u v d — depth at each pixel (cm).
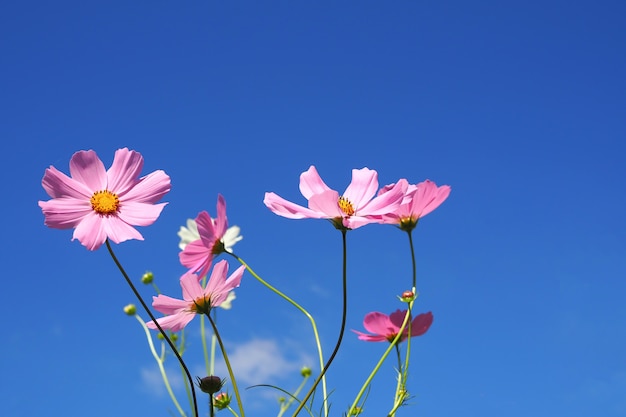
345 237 82
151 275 127
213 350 104
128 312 124
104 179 84
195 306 82
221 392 86
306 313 86
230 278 83
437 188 91
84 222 82
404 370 88
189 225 120
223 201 84
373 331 91
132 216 83
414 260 90
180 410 100
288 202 83
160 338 112
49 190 82
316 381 79
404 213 91
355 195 87
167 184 84
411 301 89
